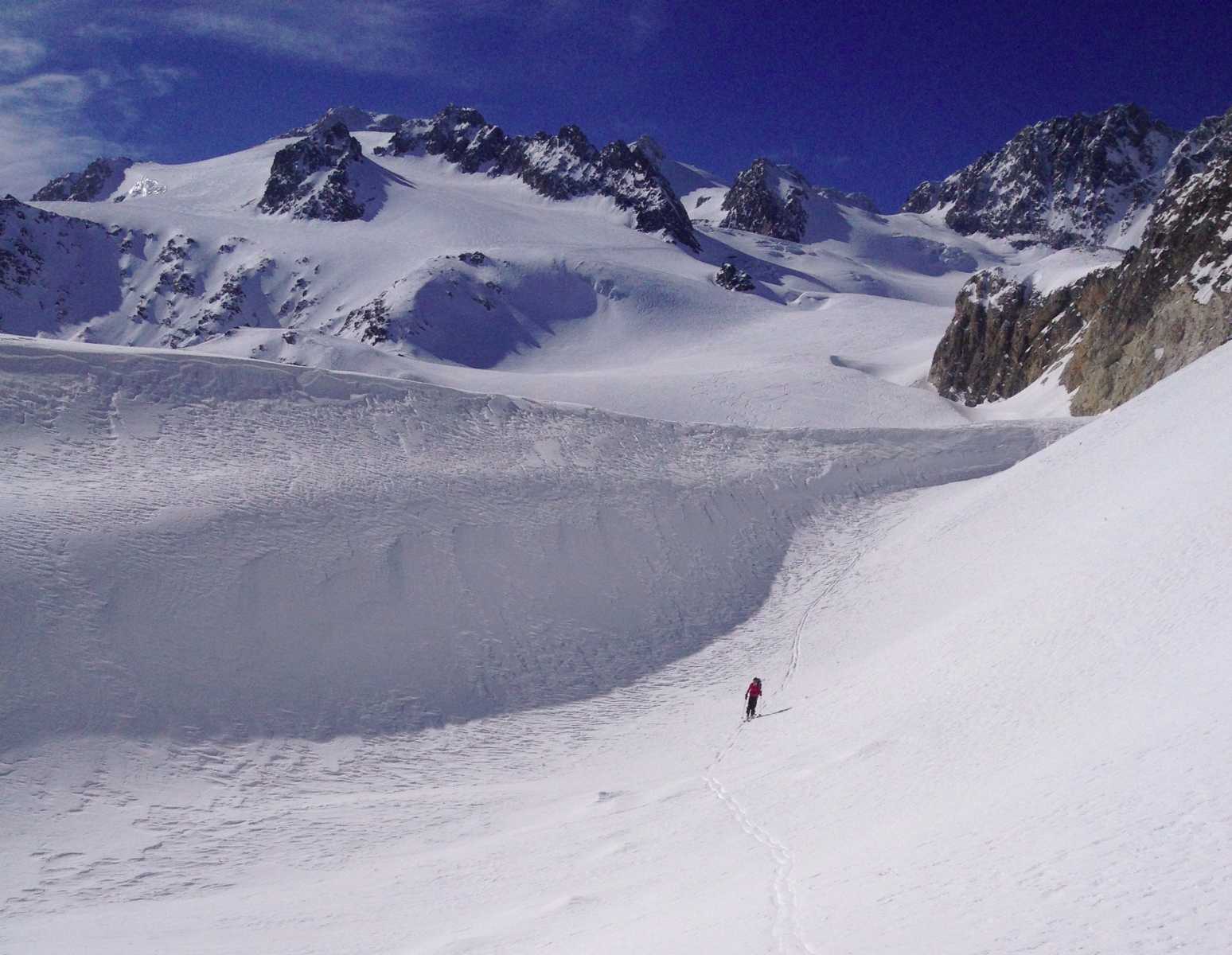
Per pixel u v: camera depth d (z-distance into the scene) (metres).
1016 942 6.38
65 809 17.25
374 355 91.06
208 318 149.00
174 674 21.67
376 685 24.17
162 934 11.89
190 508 26.47
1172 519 20.36
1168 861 7.11
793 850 11.76
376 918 12.06
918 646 23.30
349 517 28.97
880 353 108.38
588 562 32.50
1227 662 12.05
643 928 9.17
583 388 78.56
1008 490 34.50
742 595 33.75
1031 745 13.02
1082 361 65.94
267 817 18.05
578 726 24.67
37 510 24.25
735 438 47.59
